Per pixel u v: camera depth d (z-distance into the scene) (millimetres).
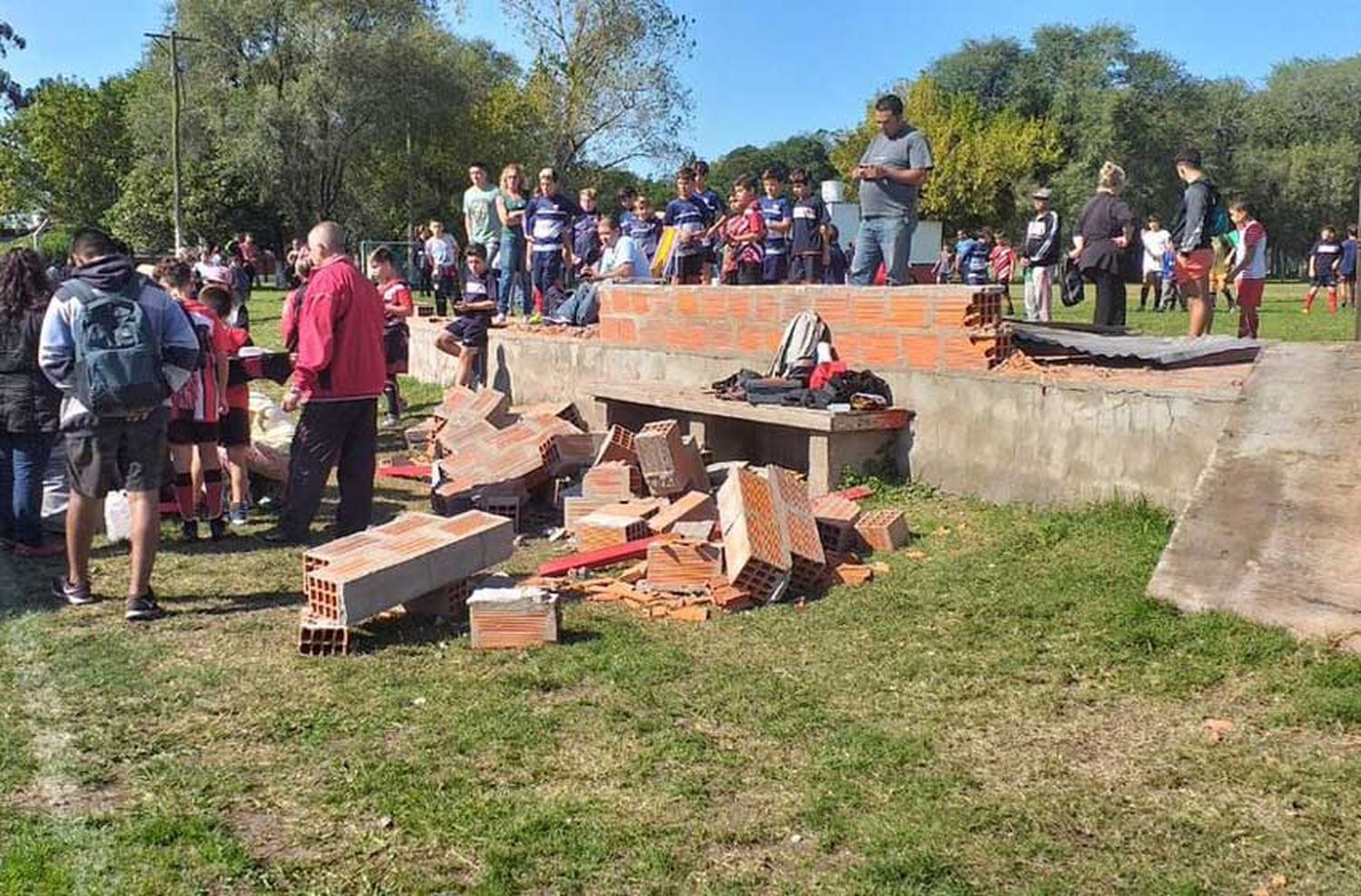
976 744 4465
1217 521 5707
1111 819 3854
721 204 14531
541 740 4586
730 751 4461
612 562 7152
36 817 4023
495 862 3674
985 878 3531
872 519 7273
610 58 47812
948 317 8258
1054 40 71625
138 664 5562
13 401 7449
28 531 7602
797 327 9367
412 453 11508
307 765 4426
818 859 3684
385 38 51000
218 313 8094
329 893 3549
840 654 5488
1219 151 72062
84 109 72438
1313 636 5066
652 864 3650
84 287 6148
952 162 57312
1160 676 4969
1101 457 7215
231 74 52625
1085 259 11094
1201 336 9125
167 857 3750
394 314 12977
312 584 5863
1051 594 5996
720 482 8914
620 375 11953
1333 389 5723
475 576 6648
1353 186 68500
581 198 16047
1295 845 3643
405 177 57531
